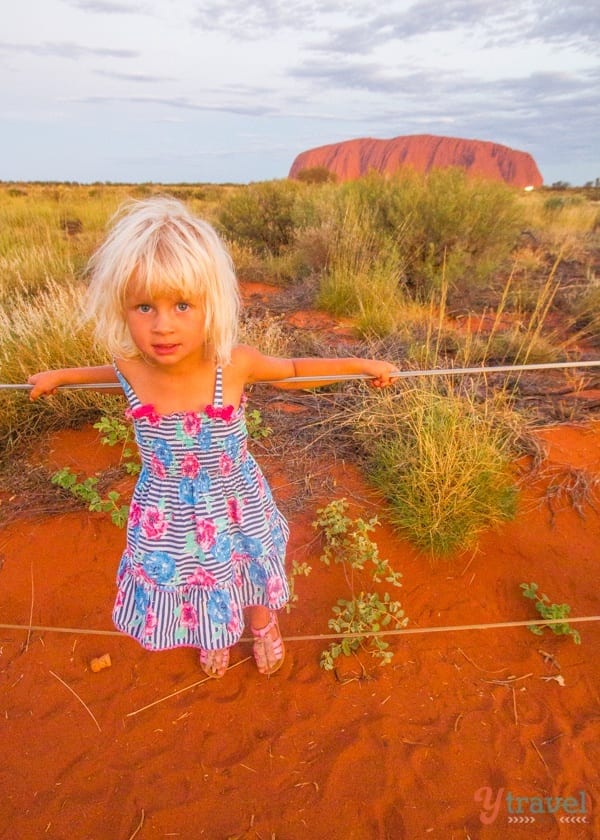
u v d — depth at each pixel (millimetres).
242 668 2447
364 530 2727
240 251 9305
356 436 3777
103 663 2430
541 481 3500
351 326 6137
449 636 2582
